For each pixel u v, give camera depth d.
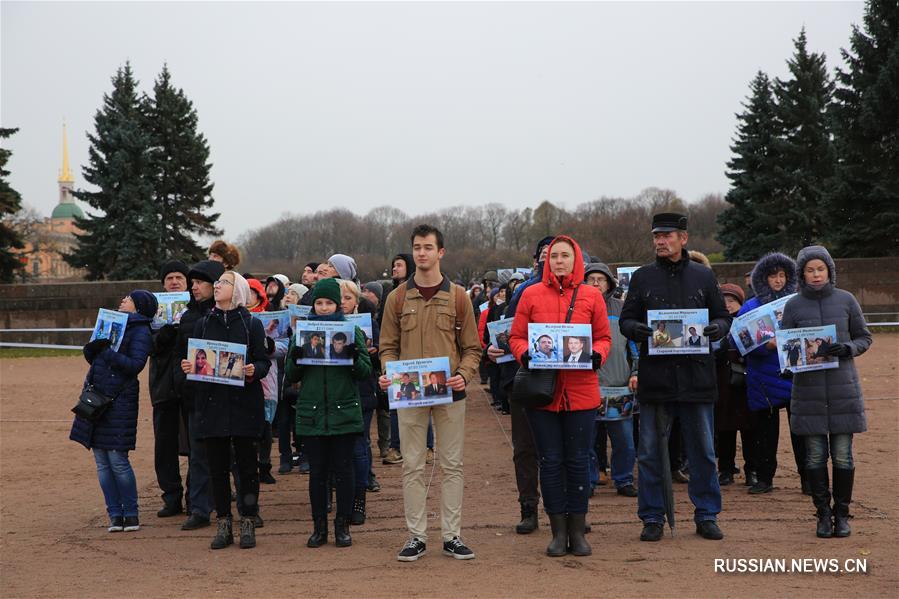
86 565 6.71
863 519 7.54
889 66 34.97
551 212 104.06
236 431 7.21
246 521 7.25
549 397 6.43
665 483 7.04
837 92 37.38
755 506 8.28
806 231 44.38
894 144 35.69
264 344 7.56
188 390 7.79
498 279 19.48
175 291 9.23
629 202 105.88
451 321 6.74
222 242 9.54
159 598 5.73
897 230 34.91
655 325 6.95
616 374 8.92
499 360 7.80
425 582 5.93
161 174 50.47
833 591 5.54
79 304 34.38
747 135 46.75
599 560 6.41
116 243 47.56
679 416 7.14
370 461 9.61
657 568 6.14
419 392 6.49
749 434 9.30
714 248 94.44
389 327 6.88
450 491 6.69
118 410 7.84
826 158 44.31
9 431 14.56
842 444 6.99
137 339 7.95
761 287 9.18
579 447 6.63
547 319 6.73
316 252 135.12
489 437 13.44
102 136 48.50
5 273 40.56
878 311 33.03
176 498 8.66
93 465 11.59
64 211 166.00
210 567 6.54
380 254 132.75
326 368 7.16
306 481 10.32
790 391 8.59
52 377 23.17
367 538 7.45
